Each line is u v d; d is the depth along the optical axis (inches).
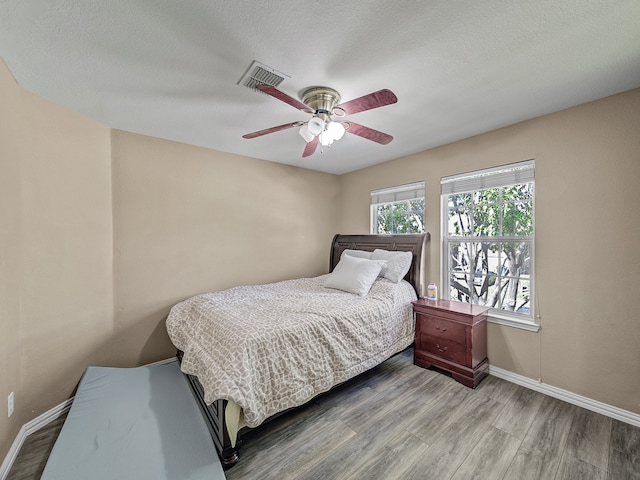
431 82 70.9
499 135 100.7
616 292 77.7
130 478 57.0
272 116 90.0
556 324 88.3
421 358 108.5
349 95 76.4
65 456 61.8
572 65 64.2
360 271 115.8
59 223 82.0
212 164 123.0
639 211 74.1
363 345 90.7
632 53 59.9
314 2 46.3
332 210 170.4
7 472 61.2
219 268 125.7
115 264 99.7
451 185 116.2
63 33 52.7
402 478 59.8
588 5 47.3
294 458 65.2
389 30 52.9
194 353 76.6
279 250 146.9
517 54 60.3
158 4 46.4
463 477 60.0
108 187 97.4
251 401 61.4
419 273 119.8
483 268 109.3
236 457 63.0
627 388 76.1
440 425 75.9
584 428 74.1
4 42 54.9
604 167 79.2
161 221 109.7
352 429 74.6
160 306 109.8
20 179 71.0
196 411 78.0
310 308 90.2
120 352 101.2
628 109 75.3
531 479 59.3
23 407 72.4
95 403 79.3
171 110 85.4
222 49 57.9
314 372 76.3
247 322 77.2
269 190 142.3
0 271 62.5
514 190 100.9
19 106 70.4
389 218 148.4
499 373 100.5
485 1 46.2
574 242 84.5
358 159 140.1
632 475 59.8
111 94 75.8
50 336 79.7
